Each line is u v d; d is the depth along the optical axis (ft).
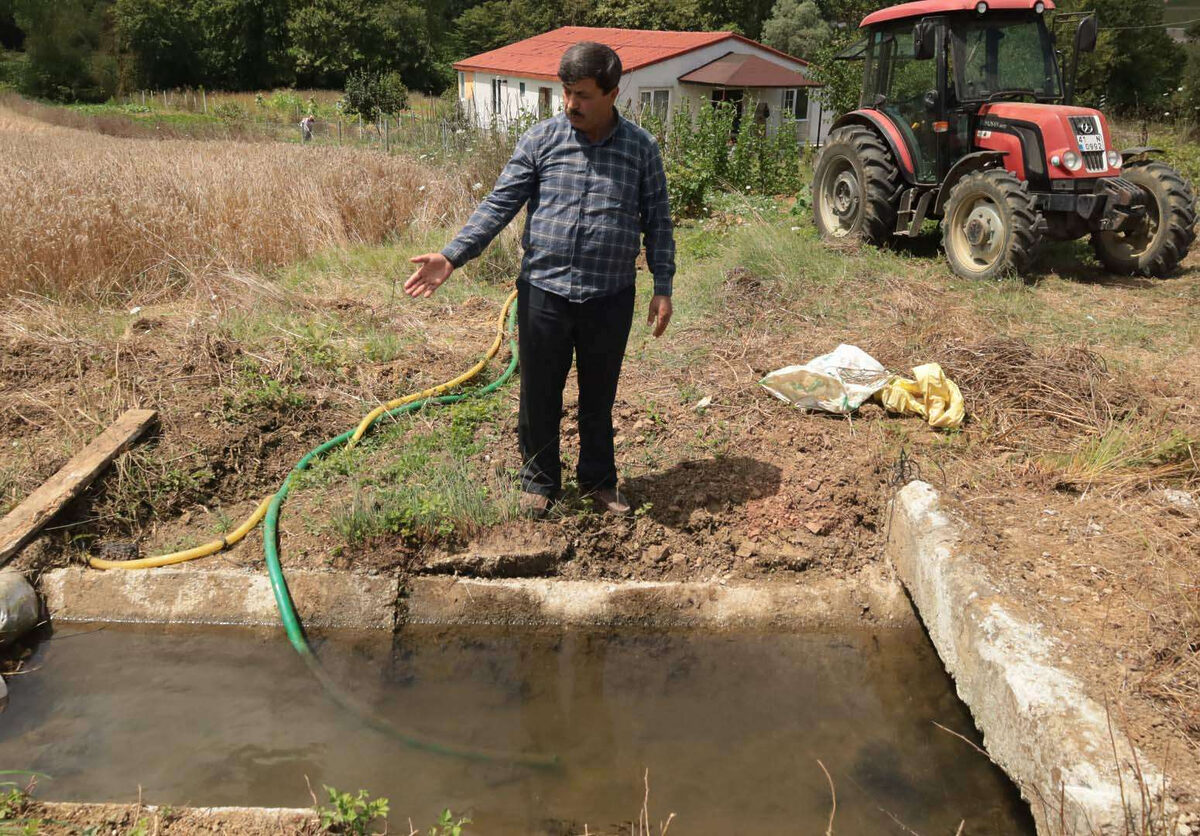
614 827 8.92
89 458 13.14
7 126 81.82
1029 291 22.15
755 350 18.28
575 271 11.20
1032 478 13.38
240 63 172.35
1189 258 26.50
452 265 10.99
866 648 12.05
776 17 130.62
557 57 85.10
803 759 9.98
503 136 36.01
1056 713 8.41
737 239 25.76
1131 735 8.13
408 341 18.57
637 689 11.16
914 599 12.13
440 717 10.49
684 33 88.33
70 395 15.20
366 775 9.48
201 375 15.79
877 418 15.62
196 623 11.82
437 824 8.84
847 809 9.25
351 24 167.43
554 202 11.09
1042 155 22.81
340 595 12.00
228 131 84.64
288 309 19.80
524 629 12.19
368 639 11.81
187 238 24.07
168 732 9.98
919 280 22.89
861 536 13.38
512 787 9.41
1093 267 25.04
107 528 12.72
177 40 168.96
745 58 82.23
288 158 35.73
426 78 174.50
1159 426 14.39
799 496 13.71
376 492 13.16
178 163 32.63
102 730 9.96
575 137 11.00
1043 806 8.20
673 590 12.49
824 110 61.82
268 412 15.03
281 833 8.11
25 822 7.98
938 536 11.55
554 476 12.90
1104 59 90.68
